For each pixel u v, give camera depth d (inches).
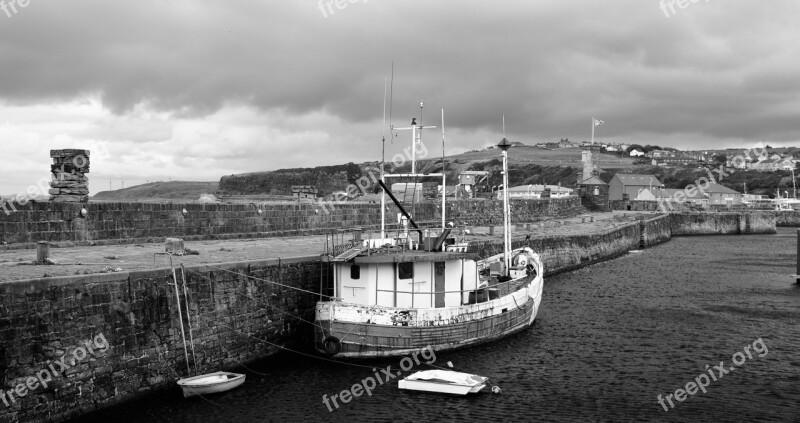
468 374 903.7
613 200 5600.4
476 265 1150.3
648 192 5831.7
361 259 989.2
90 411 716.0
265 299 971.3
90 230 1158.3
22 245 1034.7
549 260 2167.8
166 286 808.9
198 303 855.7
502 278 1318.9
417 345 977.5
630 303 1577.3
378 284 1004.6
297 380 886.4
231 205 1502.2
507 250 1358.3
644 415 816.9
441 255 1020.5
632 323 1333.7
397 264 1006.4
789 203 6407.5
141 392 772.6
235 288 916.6
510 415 804.0
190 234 1386.6
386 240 1110.4
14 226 1034.7
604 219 3649.1
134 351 764.0
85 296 714.2
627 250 3110.2
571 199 4099.4
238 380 838.5
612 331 1256.2
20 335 653.3
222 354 891.4
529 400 858.1
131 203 1240.8
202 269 864.9
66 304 695.1
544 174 7662.4
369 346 954.7
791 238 4266.7
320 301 1012.5
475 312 1050.1
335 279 1024.9
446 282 1060.5
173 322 815.1
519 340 1160.2
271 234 1598.2
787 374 993.5
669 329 1284.4
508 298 1136.8
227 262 922.1
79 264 876.6
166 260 951.0
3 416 637.3
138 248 1132.5
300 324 1043.9
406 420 775.1
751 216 4894.2
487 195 3811.5
